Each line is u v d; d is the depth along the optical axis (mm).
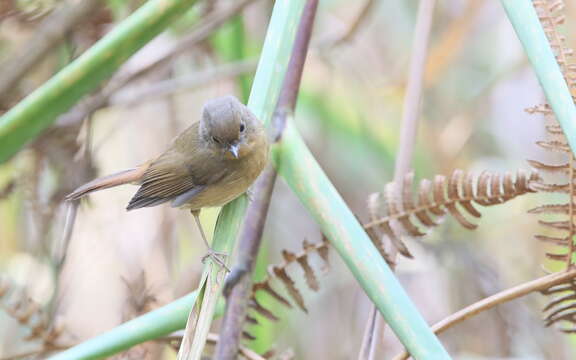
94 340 5641
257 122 6039
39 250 10258
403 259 11297
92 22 9789
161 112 11297
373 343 6336
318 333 11172
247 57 11523
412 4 13008
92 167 10266
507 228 11477
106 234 10461
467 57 12844
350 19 12758
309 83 12211
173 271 10617
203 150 8133
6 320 9438
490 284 10812
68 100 6336
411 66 7570
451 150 12031
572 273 5859
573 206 5918
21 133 6285
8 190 10094
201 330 5105
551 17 5969
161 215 10742
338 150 12297
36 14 9758
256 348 8805
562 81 5109
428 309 10969
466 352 10570
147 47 11492
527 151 11812
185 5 6254
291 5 6191
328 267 6574
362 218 11969
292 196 11930
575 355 10430
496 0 12797
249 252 6316
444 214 6387
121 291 10117
